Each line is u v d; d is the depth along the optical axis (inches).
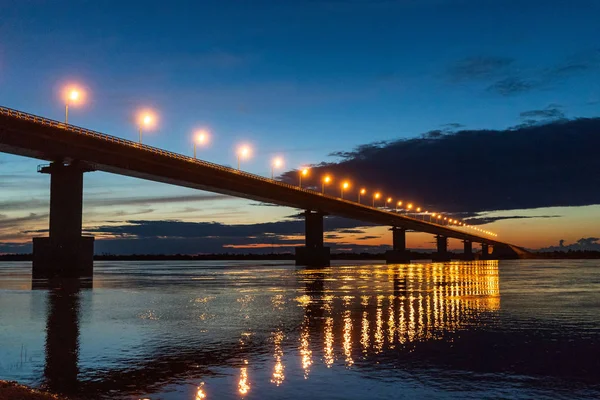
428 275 4325.8
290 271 5526.6
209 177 4566.9
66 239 3378.4
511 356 1005.8
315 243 6860.2
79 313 1627.7
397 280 3508.9
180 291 2534.5
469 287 2819.9
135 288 2746.1
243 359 973.2
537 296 2252.7
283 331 1282.0
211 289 2694.4
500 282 3319.4
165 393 770.2
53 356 1001.5
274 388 791.1
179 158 4060.0
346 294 2349.9
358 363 943.0
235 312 1665.8
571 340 1170.0
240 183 5022.1
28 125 2962.6
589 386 812.0
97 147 3412.9
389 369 902.4
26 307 1780.3
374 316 1561.3
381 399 745.0
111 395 763.4
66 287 2716.5
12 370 898.7
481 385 813.9
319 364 935.0
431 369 903.7
